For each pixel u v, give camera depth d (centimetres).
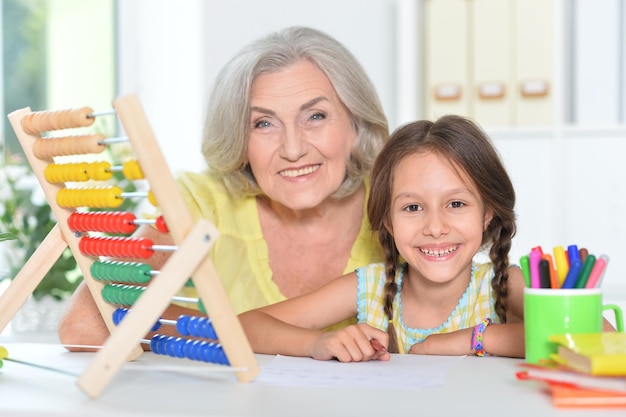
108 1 397
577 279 120
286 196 185
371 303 184
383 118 194
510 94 316
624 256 320
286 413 92
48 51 396
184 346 123
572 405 94
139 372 121
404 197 166
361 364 132
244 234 201
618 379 95
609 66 314
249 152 187
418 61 322
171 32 390
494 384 109
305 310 180
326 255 203
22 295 138
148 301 105
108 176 128
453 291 178
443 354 157
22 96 394
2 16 392
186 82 389
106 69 397
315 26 369
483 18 318
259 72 182
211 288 112
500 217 174
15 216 272
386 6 365
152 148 109
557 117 313
